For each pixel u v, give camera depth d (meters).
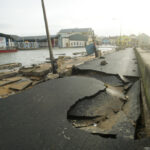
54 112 3.90
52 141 2.73
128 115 4.00
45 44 124.62
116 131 3.12
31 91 5.70
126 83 7.91
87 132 3.04
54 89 5.85
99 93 5.54
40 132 3.02
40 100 4.75
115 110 4.61
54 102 4.55
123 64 14.17
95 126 3.60
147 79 5.05
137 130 3.34
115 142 2.69
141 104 4.72
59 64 14.42
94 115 4.09
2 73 11.73
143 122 3.68
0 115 3.79
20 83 8.23
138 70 10.48
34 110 4.04
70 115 3.97
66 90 5.68
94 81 7.10
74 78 7.75
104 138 2.82
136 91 5.93
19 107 4.26
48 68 12.12
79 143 2.66
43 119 3.54
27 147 2.58
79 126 3.47
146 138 2.79
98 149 2.50
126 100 5.53
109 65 13.46
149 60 7.80
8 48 75.69
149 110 4.00
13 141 2.76
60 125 3.29
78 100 4.71
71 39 126.62
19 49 107.81
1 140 2.80
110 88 6.85
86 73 10.92
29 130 3.10
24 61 37.66
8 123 3.39
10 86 7.65
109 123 3.66
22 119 3.56
